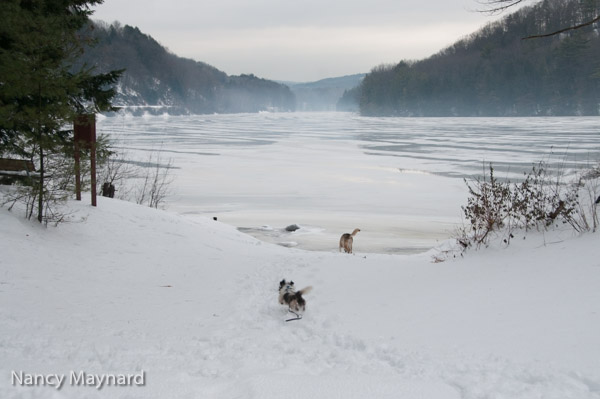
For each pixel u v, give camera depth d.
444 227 19.70
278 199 26.42
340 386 3.88
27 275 7.82
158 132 90.94
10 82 9.51
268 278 8.92
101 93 14.48
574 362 3.99
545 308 5.25
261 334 5.68
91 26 14.13
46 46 9.77
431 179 32.94
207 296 7.73
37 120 9.72
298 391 3.78
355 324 5.80
